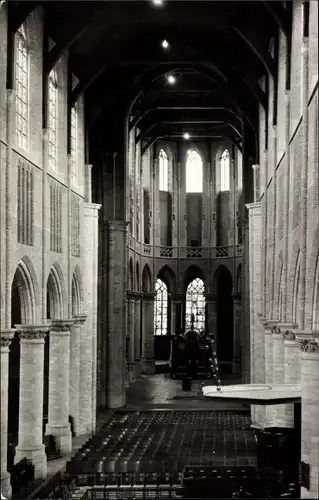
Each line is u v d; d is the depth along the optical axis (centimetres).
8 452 3428
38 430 3178
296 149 2830
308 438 2444
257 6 3588
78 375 4097
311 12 2427
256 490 2681
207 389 3000
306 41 2497
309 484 2411
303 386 2470
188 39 4169
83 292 4181
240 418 4566
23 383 3166
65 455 3644
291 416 3506
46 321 3253
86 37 3909
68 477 2809
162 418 4544
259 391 2927
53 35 3450
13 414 4438
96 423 4334
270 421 3828
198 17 3653
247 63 4081
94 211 4294
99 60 3944
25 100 3152
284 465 2981
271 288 3603
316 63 2400
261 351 4278
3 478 2636
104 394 4956
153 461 2969
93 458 3091
